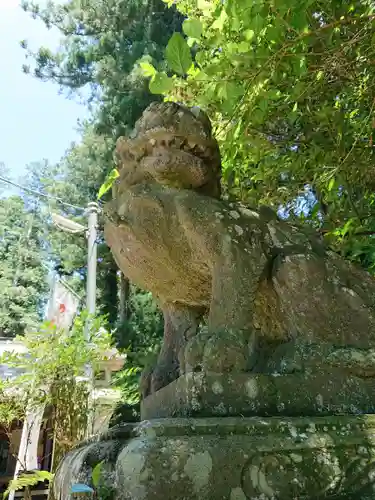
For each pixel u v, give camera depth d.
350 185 3.11
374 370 1.43
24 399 5.00
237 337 1.44
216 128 2.82
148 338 8.95
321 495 1.12
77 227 7.77
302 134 3.34
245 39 2.20
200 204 1.70
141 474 1.04
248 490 1.07
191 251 1.75
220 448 1.10
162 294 2.01
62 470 1.46
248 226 1.70
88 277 7.38
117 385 6.64
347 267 1.74
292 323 1.63
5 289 17.56
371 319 1.61
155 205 1.74
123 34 11.17
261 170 3.37
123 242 1.85
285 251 1.71
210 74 2.19
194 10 3.45
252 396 1.31
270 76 2.25
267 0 2.06
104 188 2.32
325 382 1.39
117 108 10.46
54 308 6.41
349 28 2.56
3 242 19.70
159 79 2.00
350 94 2.96
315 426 1.20
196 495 1.05
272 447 1.13
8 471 7.55
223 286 1.59
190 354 1.42
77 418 5.02
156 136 1.82
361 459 1.18
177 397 1.35
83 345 5.22
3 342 6.63
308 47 2.49
